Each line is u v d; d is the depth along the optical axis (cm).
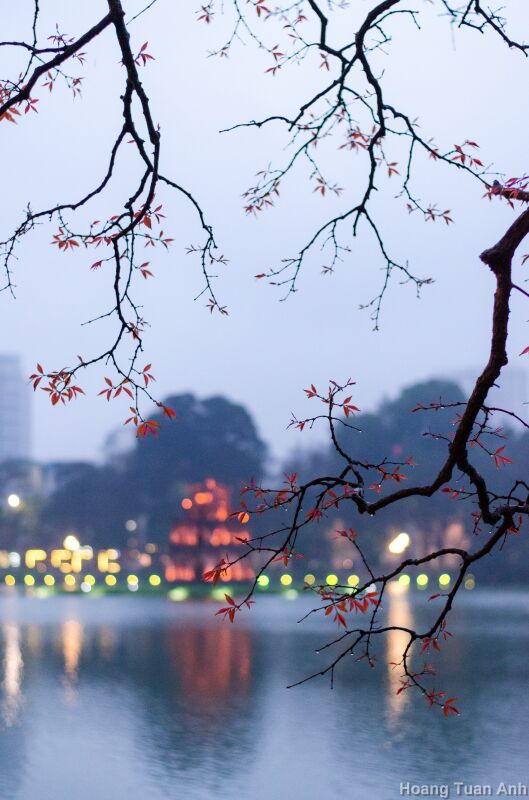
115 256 571
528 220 491
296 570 12231
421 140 571
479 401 491
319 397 545
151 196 564
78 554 13012
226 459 13400
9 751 2142
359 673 3434
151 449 13538
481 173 563
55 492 14562
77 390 587
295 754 2067
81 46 529
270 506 536
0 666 3691
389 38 558
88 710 2675
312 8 545
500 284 491
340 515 11450
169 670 3566
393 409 12144
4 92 588
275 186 670
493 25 529
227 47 625
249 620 6353
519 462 10369
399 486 11119
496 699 2808
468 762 1953
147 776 1900
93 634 5175
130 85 542
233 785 1828
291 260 608
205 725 2455
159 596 10275
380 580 560
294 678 3316
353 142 673
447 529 12144
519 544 11275
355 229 605
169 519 11925
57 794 1766
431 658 3866
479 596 9662
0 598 9850
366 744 2192
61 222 577
